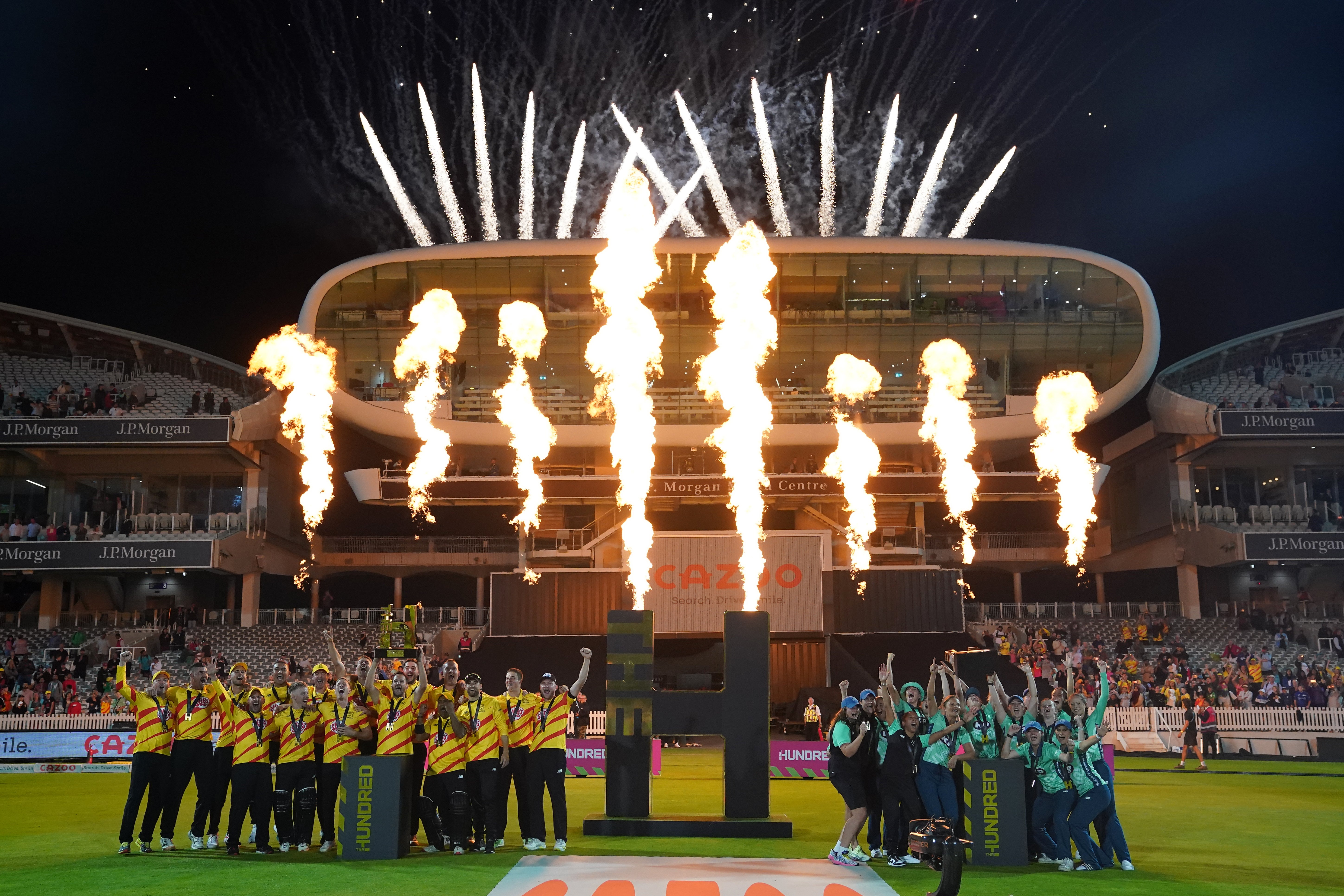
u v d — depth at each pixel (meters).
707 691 15.64
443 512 65.88
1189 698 30.14
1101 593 63.34
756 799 15.15
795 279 55.81
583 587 48.19
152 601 54.62
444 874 11.98
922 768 13.04
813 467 58.47
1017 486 53.75
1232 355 58.53
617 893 10.95
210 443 49.72
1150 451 57.88
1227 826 17.39
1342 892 11.61
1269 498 55.62
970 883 11.79
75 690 39.88
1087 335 56.16
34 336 56.28
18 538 49.56
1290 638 48.53
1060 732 12.88
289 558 57.28
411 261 54.66
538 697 14.28
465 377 56.91
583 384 56.84
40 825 17.27
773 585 48.12
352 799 13.16
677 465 57.75
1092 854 12.77
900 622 47.53
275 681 14.35
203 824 14.23
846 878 11.84
